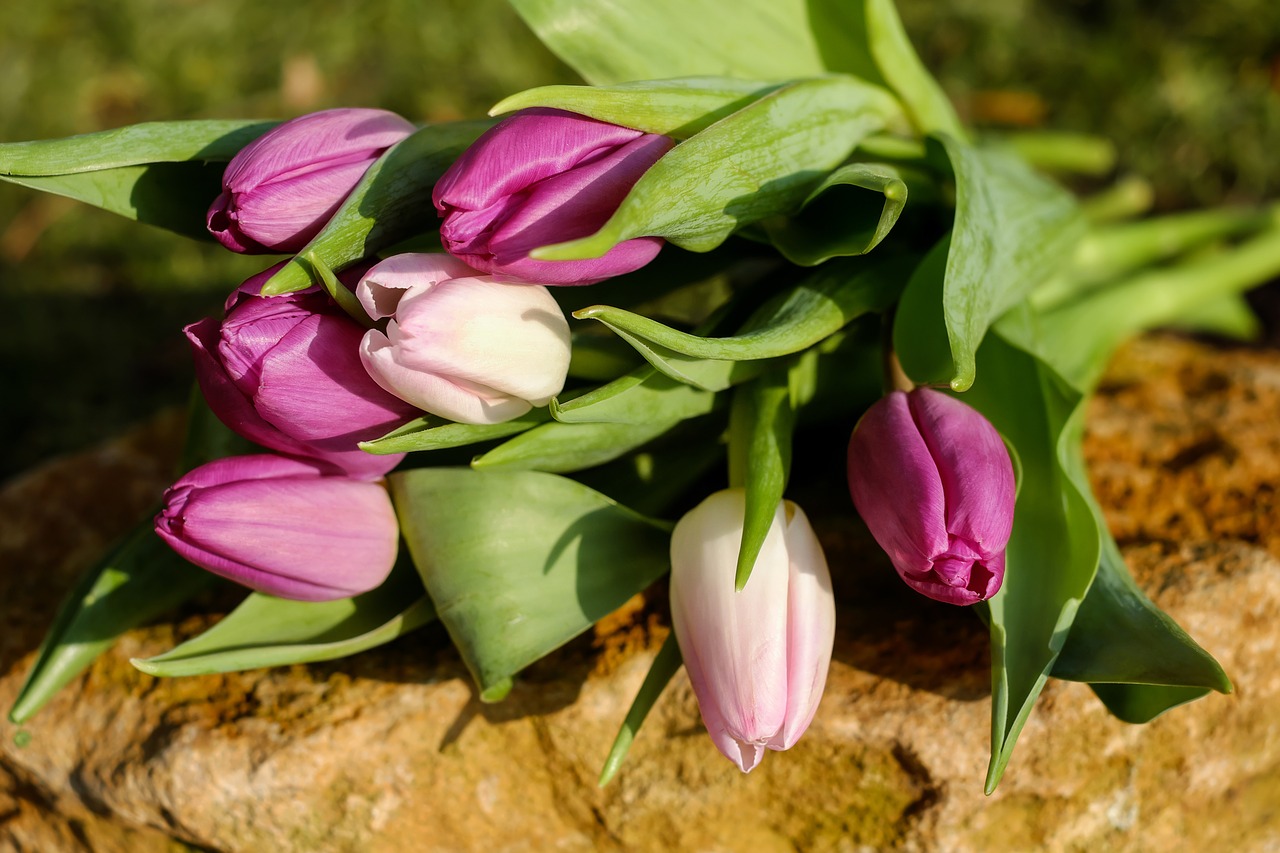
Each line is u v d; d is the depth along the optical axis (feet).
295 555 2.20
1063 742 2.31
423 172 2.18
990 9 4.26
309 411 2.14
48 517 2.68
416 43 4.33
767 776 2.34
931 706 2.31
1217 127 4.00
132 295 3.98
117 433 3.67
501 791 2.36
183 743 2.35
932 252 2.29
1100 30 4.25
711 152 2.13
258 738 2.34
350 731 2.34
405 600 2.33
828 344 2.33
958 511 2.10
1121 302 2.80
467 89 4.24
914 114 2.49
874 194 2.29
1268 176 3.96
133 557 2.40
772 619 2.15
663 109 2.17
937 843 2.31
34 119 4.27
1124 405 2.75
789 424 2.25
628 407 2.21
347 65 4.37
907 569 2.13
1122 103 4.09
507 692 2.27
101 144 2.23
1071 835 2.34
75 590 2.41
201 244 3.99
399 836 2.36
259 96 4.35
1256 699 2.37
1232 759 2.38
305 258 2.10
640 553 2.28
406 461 2.35
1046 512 2.24
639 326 2.09
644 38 2.39
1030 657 2.19
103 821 2.43
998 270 2.28
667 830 2.35
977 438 2.14
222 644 2.27
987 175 2.39
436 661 2.39
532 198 2.08
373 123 2.20
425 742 2.35
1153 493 2.58
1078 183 4.08
